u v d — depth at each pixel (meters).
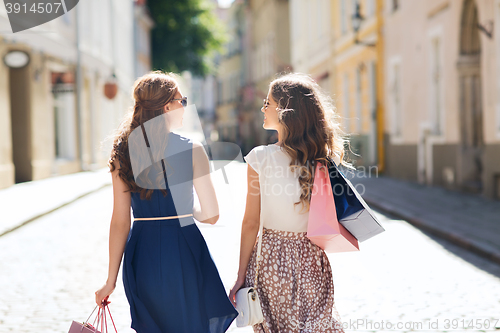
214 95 62.50
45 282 5.33
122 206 2.41
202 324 2.39
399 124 16.44
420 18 14.30
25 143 15.48
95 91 22.12
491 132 10.80
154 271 2.38
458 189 12.57
